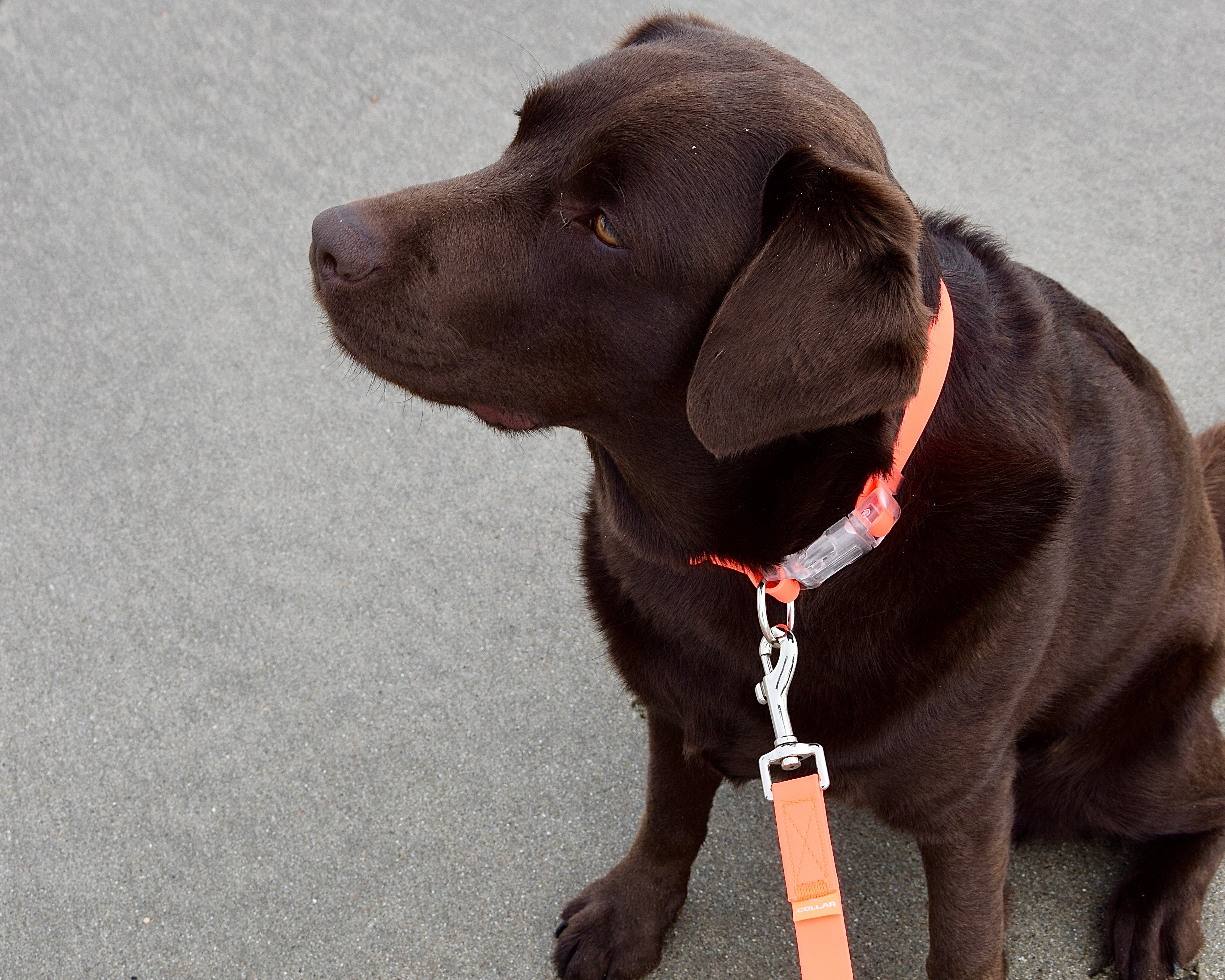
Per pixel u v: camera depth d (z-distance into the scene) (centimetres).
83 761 107
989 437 85
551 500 121
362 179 149
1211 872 99
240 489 121
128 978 98
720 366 78
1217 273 137
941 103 161
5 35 174
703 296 81
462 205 84
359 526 119
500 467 123
